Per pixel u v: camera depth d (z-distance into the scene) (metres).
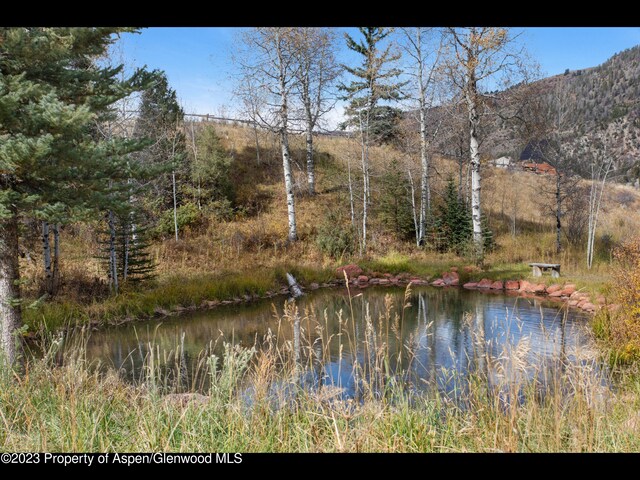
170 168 7.46
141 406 4.54
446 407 4.54
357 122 28.45
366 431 3.46
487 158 28.17
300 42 22.98
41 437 3.49
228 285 15.81
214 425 3.86
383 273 19.75
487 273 17.92
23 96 5.93
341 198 27.08
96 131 13.88
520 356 3.56
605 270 16.67
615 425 3.85
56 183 6.59
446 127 24.64
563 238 22.33
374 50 25.95
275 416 3.94
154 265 15.63
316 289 17.95
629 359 6.89
